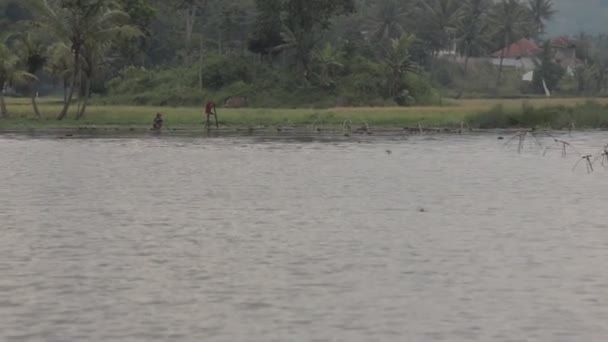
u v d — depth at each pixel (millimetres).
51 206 159125
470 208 159125
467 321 84562
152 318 85500
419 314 86875
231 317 85812
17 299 92062
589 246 121500
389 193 180500
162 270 105625
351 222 142375
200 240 125438
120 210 154750
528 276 102688
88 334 80562
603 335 80438
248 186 191125
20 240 124812
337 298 92625
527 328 82438
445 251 117812
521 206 162000
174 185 192250
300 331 81500
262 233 131375
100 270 105625
